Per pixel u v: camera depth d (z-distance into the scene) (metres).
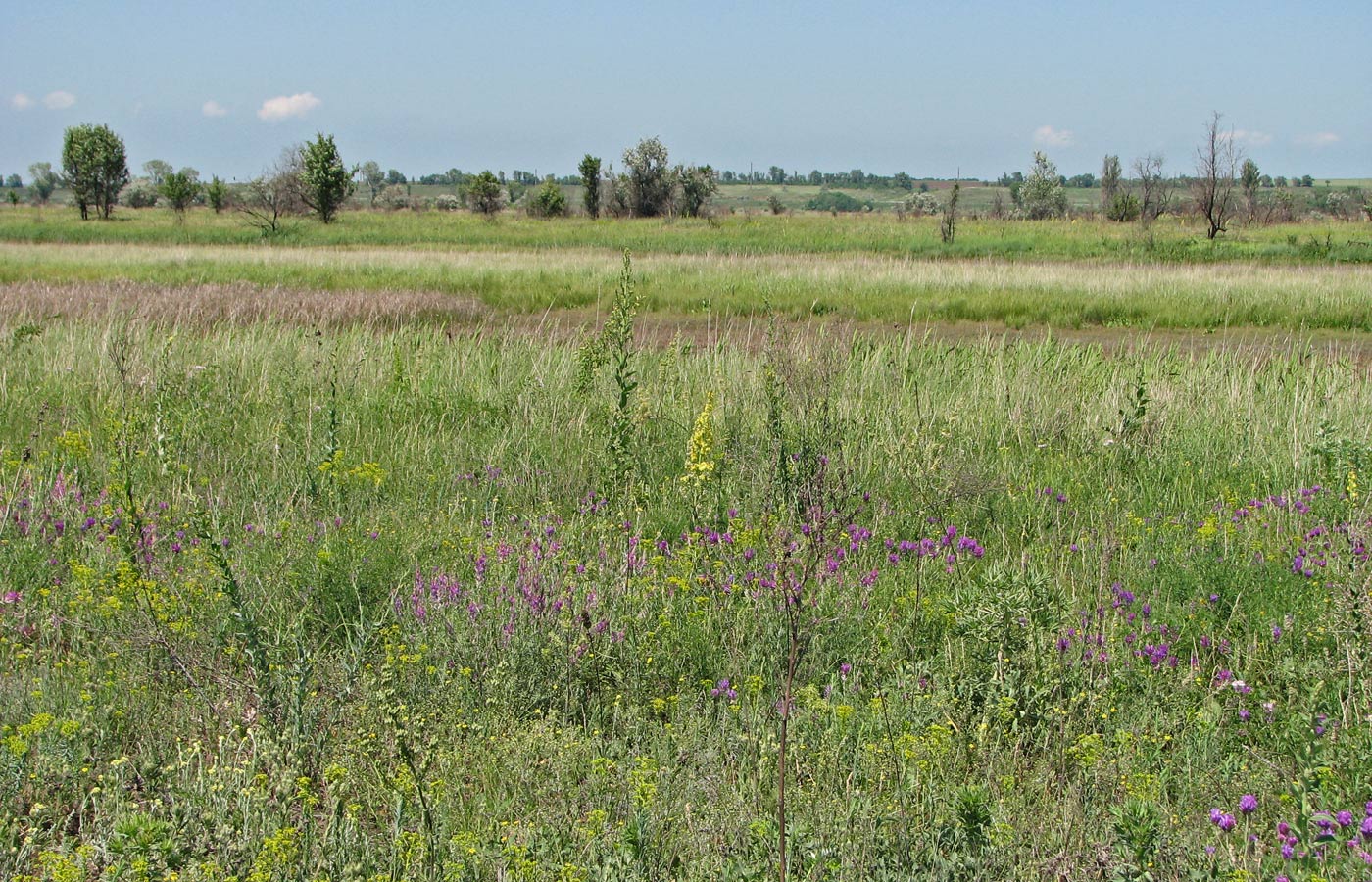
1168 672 4.57
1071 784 3.65
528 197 84.44
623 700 4.48
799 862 3.26
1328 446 7.25
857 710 4.16
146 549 5.52
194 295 19.38
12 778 3.63
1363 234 46.81
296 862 3.23
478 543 5.79
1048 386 9.82
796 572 4.09
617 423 7.46
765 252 37.66
